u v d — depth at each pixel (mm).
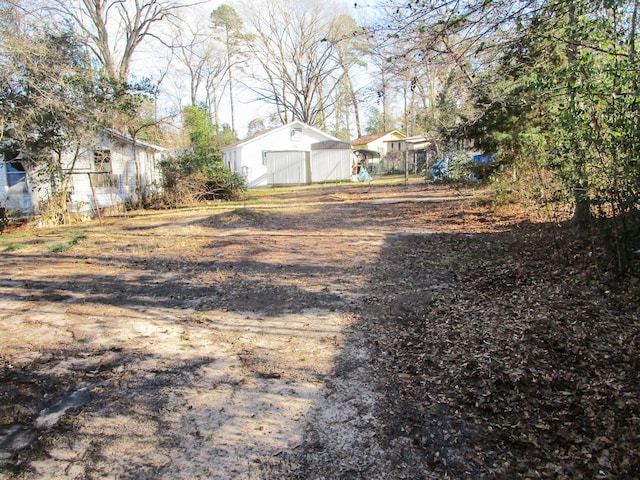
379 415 2879
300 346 3994
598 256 5328
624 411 2664
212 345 4090
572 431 2551
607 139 4230
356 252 7770
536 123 9086
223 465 2463
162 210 16859
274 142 29078
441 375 3320
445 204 13484
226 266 7141
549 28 4301
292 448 2592
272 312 4906
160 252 8523
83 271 7164
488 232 8727
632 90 3930
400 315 4617
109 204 16500
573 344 3537
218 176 19062
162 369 3639
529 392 2973
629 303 4148
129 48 25078
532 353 3465
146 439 2721
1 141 12000
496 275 5715
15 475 2432
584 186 4707
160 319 4820
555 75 4801
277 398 3139
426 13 4074
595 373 3109
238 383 3371
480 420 2744
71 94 12320
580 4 3861
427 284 5625
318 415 2914
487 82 6012
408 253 7477
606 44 4176
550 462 2322
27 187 14180
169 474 2402
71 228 12641
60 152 13562
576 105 4566
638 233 4520
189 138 21469
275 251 8172
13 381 3482
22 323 4789
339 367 3566
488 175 10828
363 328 4332
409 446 2557
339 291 5535
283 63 39656
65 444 2695
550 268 5559
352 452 2537
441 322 4328
